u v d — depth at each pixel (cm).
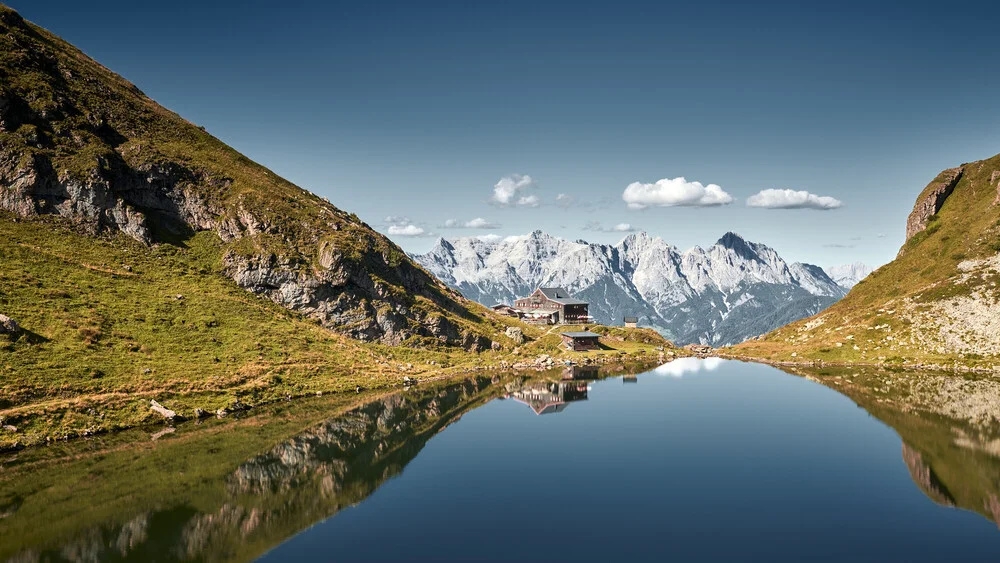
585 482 6712
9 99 13738
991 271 16225
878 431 8869
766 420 9725
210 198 15712
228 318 12400
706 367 16262
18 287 10325
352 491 6372
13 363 8488
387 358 14112
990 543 5053
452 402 11131
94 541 4978
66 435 7638
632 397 11781
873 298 19488
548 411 10438
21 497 5862
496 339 18188
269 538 5138
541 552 4909
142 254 13450
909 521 5531
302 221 16438
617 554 4875
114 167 14312
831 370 14975
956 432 8694
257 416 9369
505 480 6769
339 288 15000
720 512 5797
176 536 5119
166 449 7512
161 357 10219
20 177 12650
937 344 15038
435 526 5453
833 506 5938
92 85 17212
